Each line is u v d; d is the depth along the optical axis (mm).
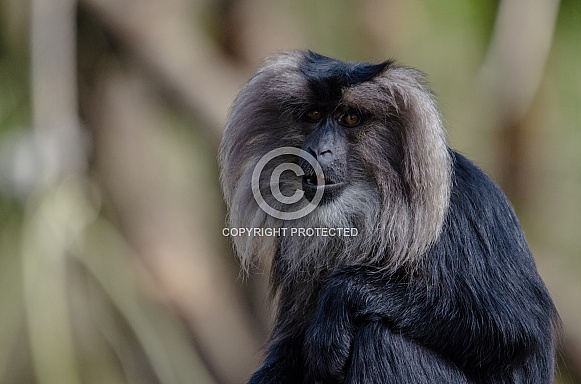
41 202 13812
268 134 9234
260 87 9211
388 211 8773
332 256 9211
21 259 13625
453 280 8609
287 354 9461
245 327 17281
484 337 8539
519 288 8734
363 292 8609
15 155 13727
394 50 17797
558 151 17297
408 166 8672
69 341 14016
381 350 8492
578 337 14773
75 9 14781
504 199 9086
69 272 14492
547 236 17391
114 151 16547
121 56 16156
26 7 14148
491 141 17125
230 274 17625
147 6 16016
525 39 16297
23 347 14031
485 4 17797
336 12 17828
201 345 16891
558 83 17188
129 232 16672
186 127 17250
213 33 17266
